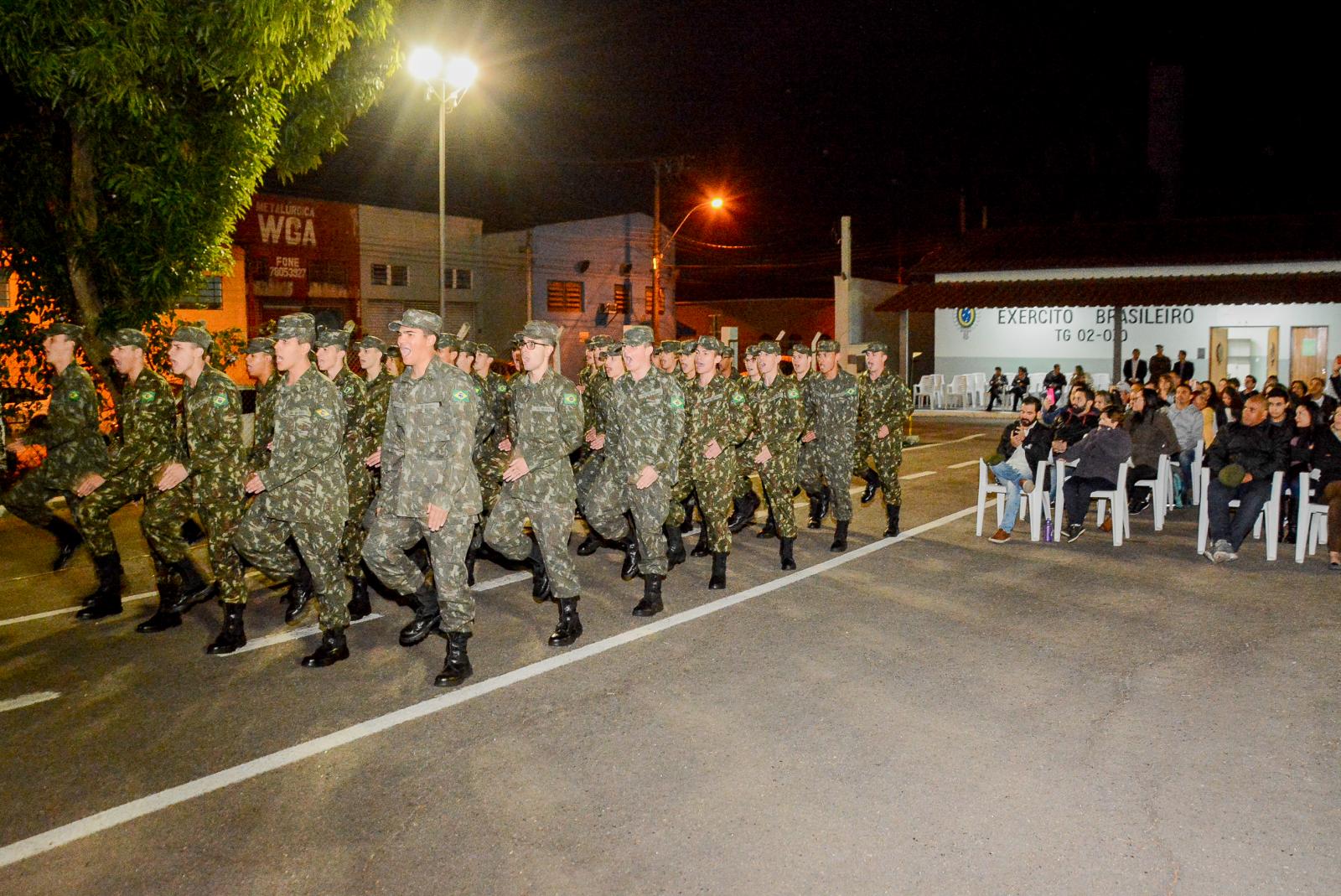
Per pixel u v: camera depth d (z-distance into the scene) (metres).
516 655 6.68
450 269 40.25
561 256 41.62
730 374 10.38
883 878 3.94
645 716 5.59
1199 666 6.39
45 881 3.99
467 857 4.13
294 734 5.38
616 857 4.11
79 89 9.54
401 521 6.33
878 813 4.46
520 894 3.85
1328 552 9.31
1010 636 7.04
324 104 11.89
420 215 38.62
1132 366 27.86
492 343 41.91
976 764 4.95
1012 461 10.48
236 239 32.59
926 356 40.81
